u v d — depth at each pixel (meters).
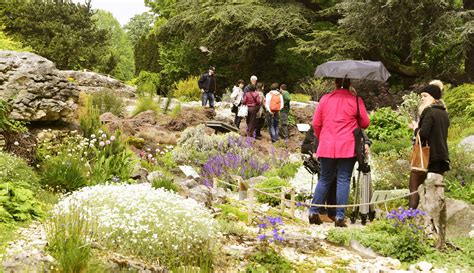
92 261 4.55
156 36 37.53
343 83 7.51
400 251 6.20
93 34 45.41
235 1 30.48
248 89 17.34
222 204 8.51
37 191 7.38
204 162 12.55
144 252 5.18
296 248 6.32
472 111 18.22
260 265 5.39
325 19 31.48
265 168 12.80
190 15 31.00
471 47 25.30
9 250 4.96
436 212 6.37
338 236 6.75
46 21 41.81
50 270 4.38
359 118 7.36
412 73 28.39
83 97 10.81
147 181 9.30
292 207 8.50
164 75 36.47
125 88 24.67
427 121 6.74
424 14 24.17
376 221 7.80
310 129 9.37
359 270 5.67
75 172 8.05
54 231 5.31
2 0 41.00
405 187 10.82
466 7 26.34
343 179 7.38
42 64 9.61
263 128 20.25
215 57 34.47
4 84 9.12
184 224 5.45
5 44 24.91
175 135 14.74
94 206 5.74
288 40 31.81
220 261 5.42
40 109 9.27
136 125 14.98
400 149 14.85
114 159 9.20
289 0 31.38
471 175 10.53
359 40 26.73
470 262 5.93
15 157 7.72
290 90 32.81
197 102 23.70
